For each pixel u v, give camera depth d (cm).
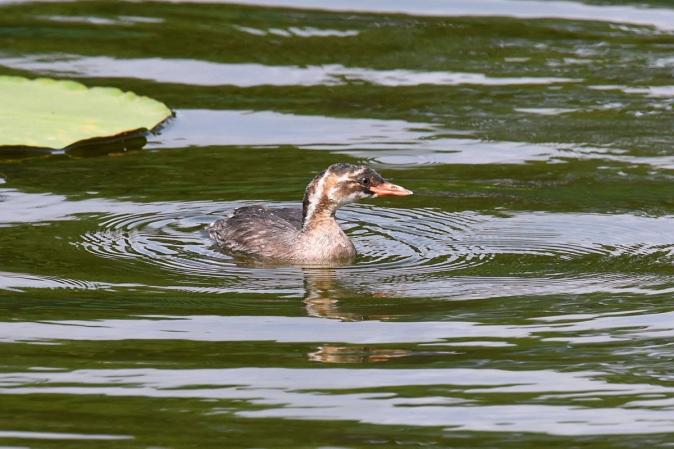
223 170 1880
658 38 2483
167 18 2566
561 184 1834
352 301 1455
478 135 2028
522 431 1148
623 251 1605
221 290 1488
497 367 1280
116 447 1109
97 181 1828
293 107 2152
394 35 2492
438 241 1652
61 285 1480
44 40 2430
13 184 1803
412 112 2127
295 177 1858
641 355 1305
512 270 1548
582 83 2259
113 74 2280
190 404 1195
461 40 2473
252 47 2427
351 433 1141
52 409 1181
